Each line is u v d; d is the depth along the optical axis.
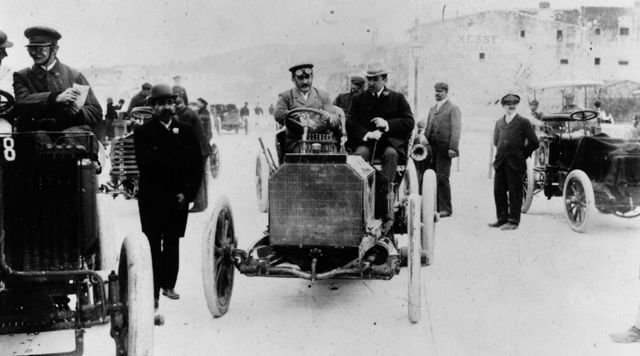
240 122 30.36
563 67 30.05
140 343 3.38
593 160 8.65
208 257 4.98
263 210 10.00
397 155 6.46
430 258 6.27
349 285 6.21
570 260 6.92
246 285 6.22
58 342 4.65
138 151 5.23
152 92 5.21
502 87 29.34
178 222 5.44
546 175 9.93
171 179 5.29
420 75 27.69
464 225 9.02
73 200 3.66
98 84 35.41
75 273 3.49
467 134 27.70
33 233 3.63
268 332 4.82
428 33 27.64
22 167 3.60
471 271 6.53
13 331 3.49
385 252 5.39
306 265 5.33
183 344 4.56
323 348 4.48
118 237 8.04
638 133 10.12
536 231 8.56
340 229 5.11
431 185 6.29
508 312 5.25
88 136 3.76
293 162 5.16
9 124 4.22
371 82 6.79
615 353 4.31
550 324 4.95
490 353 4.34
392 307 5.45
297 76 6.57
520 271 6.52
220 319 5.16
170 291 5.70
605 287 5.95
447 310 5.31
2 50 5.39
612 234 8.37
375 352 4.39
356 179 5.07
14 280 3.47
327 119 5.83
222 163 17.38
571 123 11.48
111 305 3.47
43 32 5.54
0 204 3.43
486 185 13.12
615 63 30.19
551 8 29.53
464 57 28.16
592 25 29.81
